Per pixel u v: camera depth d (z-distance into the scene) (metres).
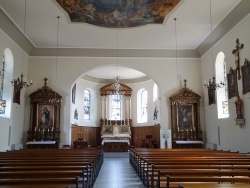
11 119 16.02
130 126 26.42
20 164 6.62
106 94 27.00
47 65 19.25
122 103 27.20
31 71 19.09
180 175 5.27
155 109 24.77
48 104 18.75
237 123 13.53
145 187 8.14
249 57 12.77
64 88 19.09
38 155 9.68
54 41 17.89
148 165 7.31
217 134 16.77
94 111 26.59
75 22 15.14
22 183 4.54
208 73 18.20
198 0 12.57
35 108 18.70
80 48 18.98
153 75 19.48
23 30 16.03
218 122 16.64
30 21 14.84
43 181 4.57
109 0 12.96
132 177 10.19
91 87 26.73
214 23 15.12
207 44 17.78
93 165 8.43
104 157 18.66
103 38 17.44
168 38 17.44
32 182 4.55
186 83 19.50
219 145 16.42
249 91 12.67
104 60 19.53
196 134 18.83
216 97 16.97
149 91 26.12
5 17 13.90
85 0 12.87
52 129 18.38
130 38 17.47
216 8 13.34
